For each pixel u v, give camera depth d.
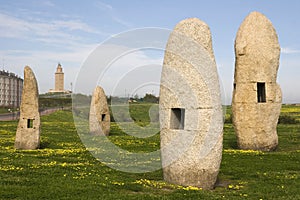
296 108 74.44
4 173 14.37
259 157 20.33
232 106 24.58
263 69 23.72
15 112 69.75
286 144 26.66
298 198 12.22
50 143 25.53
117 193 12.16
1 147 22.92
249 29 24.08
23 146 22.39
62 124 43.06
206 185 13.17
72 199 11.19
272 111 23.80
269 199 12.10
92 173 15.25
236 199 11.81
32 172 14.74
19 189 11.97
